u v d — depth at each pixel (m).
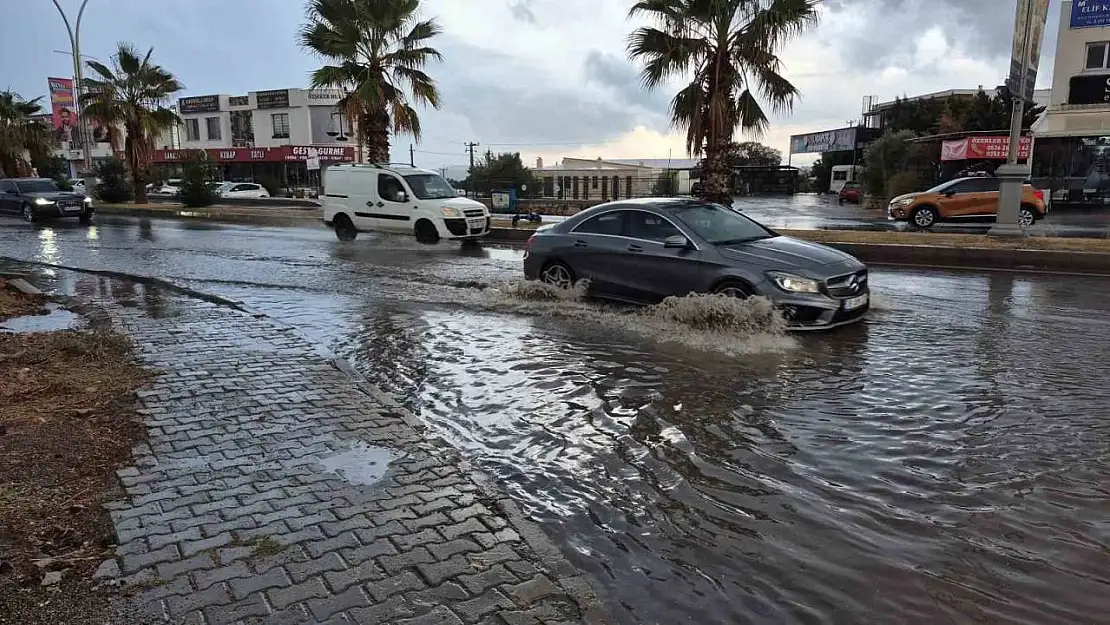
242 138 54.84
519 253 15.80
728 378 6.17
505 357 6.97
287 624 2.77
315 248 16.94
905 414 5.22
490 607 2.91
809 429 4.97
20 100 43.78
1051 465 4.32
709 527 3.71
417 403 5.67
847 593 3.12
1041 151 29.58
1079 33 30.16
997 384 5.88
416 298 10.14
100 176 37.03
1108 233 17.44
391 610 2.87
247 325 8.20
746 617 2.96
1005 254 13.02
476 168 60.94
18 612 2.82
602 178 64.69
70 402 5.35
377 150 22.58
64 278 12.45
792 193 63.91
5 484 3.94
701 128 15.43
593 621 2.84
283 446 4.56
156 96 33.56
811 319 7.64
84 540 3.37
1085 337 7.46
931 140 34.69
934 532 3.60
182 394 5.57
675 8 14.82
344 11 21.41
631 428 5.06
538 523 3.76
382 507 3.75
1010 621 2.91
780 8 13.95
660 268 8.66
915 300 9.58
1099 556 3.36
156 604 2.88
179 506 3.72
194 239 19.42
